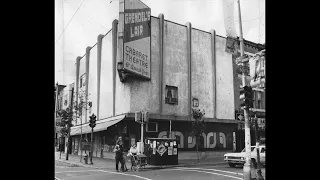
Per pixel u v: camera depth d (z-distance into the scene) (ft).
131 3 68.85
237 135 88.53
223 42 89.71
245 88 36.14
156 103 74.43
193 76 82.17
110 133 78.48
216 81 86.58
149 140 59.11
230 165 54.95
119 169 51.11
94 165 58.80
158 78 75.66
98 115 87.20
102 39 88.38
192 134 72.84
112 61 79.36
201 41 85.35
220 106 86.48
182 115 78.33
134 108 70.23
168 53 78.23
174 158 59.06
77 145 104.12
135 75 68.95
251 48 87.76
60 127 90.68
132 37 68.23
